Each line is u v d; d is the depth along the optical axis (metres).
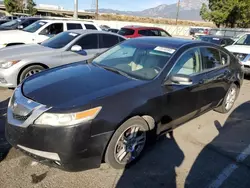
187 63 3.72
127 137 2.98
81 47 6.19
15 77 5.36
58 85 2.98
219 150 3.66
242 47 8.63
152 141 3.40
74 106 2.54
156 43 3.97
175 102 3.46
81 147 2.54
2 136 3.58
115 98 2.79
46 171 2.90
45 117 2.50
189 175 3.04
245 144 3.89
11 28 10.77
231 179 3.03
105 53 4.29
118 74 3.43
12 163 3.00
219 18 32.09
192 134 4.10
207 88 4.07
